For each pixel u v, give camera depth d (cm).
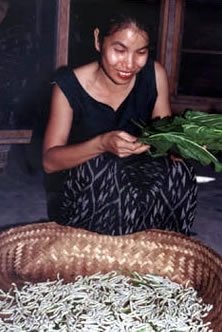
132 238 237
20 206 384
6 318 196
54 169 226
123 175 216
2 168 481
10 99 502
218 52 675
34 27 589
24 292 210
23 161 536
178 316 198
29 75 570
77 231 238
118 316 196
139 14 194
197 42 995
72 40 768
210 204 412
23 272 230
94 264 236
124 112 234
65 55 554
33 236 234
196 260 229
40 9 585
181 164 227
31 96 592
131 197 219
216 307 201
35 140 611
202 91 918
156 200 225
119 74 203
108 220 223
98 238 238
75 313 201
